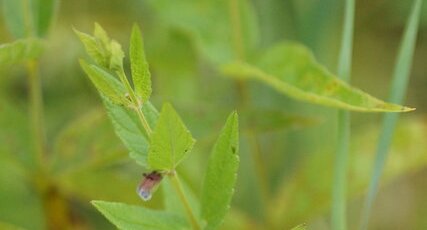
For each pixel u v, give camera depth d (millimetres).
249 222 565
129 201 545
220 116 528
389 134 480
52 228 551
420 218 657
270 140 628
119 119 392
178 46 632
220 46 567
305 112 627
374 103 446
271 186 622
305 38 612
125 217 396
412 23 483
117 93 378
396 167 545
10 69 656
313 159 553
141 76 373
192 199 445
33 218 605
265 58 518
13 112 534
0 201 605
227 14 571
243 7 565
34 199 611
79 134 521
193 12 571
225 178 400
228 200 402
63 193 547
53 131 652
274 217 561
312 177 553
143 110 393
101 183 540
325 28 613
